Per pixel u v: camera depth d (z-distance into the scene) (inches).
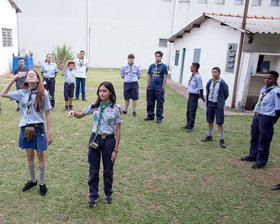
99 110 129.6
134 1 869.8
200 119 312.2
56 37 858.1
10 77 584.1
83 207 134.5
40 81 134.4
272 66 381.7
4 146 200.4
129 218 127.8
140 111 339.9
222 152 216.2
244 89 354.9
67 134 235.5
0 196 139.3
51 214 128.0
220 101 220.7
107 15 870.4
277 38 350.0
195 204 142.3
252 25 359.9
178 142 232.1
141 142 227.1
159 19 888.3
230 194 154.0
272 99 179.6
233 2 864.3
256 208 141.6
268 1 858.8
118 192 149.6
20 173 163.5
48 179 158.9
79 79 373.7
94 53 892.0
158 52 279.9
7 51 643.5
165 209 136.6
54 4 836.0
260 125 185.3
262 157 188.9
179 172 177.6
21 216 125.4
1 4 601.6
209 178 171.8
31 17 833.5
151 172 175.0
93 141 129.0
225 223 128.4
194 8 876.0
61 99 380.8
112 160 131.4
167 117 314.7
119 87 521.3
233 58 375.2
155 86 284.4
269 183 169.5
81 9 849.5
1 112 296.4
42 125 136.3
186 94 482.3
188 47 577.6
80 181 158.1
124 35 892.0
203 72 486.9
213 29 441.4
